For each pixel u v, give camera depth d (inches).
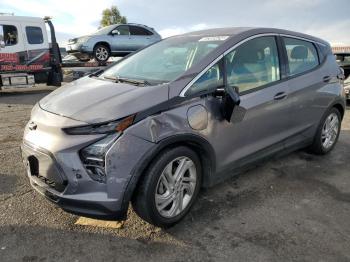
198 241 120.4
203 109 126.3
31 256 111.3
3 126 267.1
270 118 154.4
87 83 144.3
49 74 528.7
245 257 112.7
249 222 132.1
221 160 137.6
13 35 485.7
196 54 141.9
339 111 205.2
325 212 140.7
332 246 118.9
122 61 169.6
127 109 112.0
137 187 116.0
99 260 110.2
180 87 123.9
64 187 112.3
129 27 572.4
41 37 509.0
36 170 121.5
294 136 173.5
